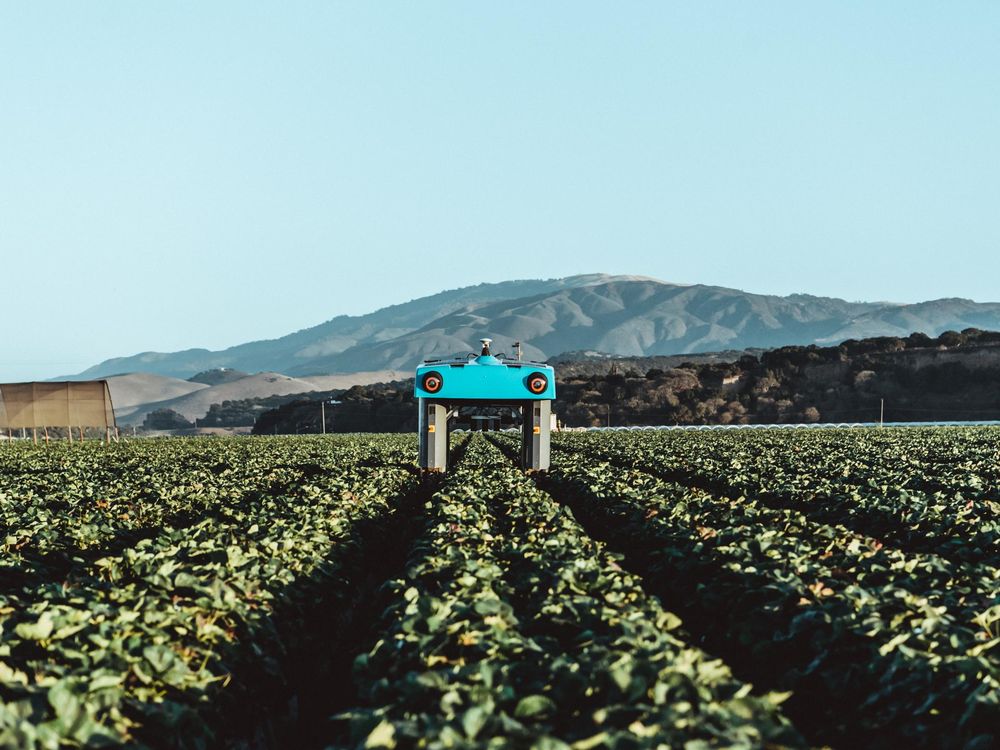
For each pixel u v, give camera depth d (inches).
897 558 426.0
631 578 370.3
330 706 374.9
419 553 454.3
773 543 458.6
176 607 331.0
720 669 248.4
